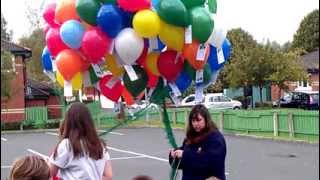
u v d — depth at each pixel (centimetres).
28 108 2959
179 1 429
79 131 369
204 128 450
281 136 1839
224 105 3412
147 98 507
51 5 481
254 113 1980
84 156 369
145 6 432
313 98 3472
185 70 475
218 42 467
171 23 432
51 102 3164
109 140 2003
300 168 1138
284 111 1845
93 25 445
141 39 440
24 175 241
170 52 461
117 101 496
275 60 3725
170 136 506
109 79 481
